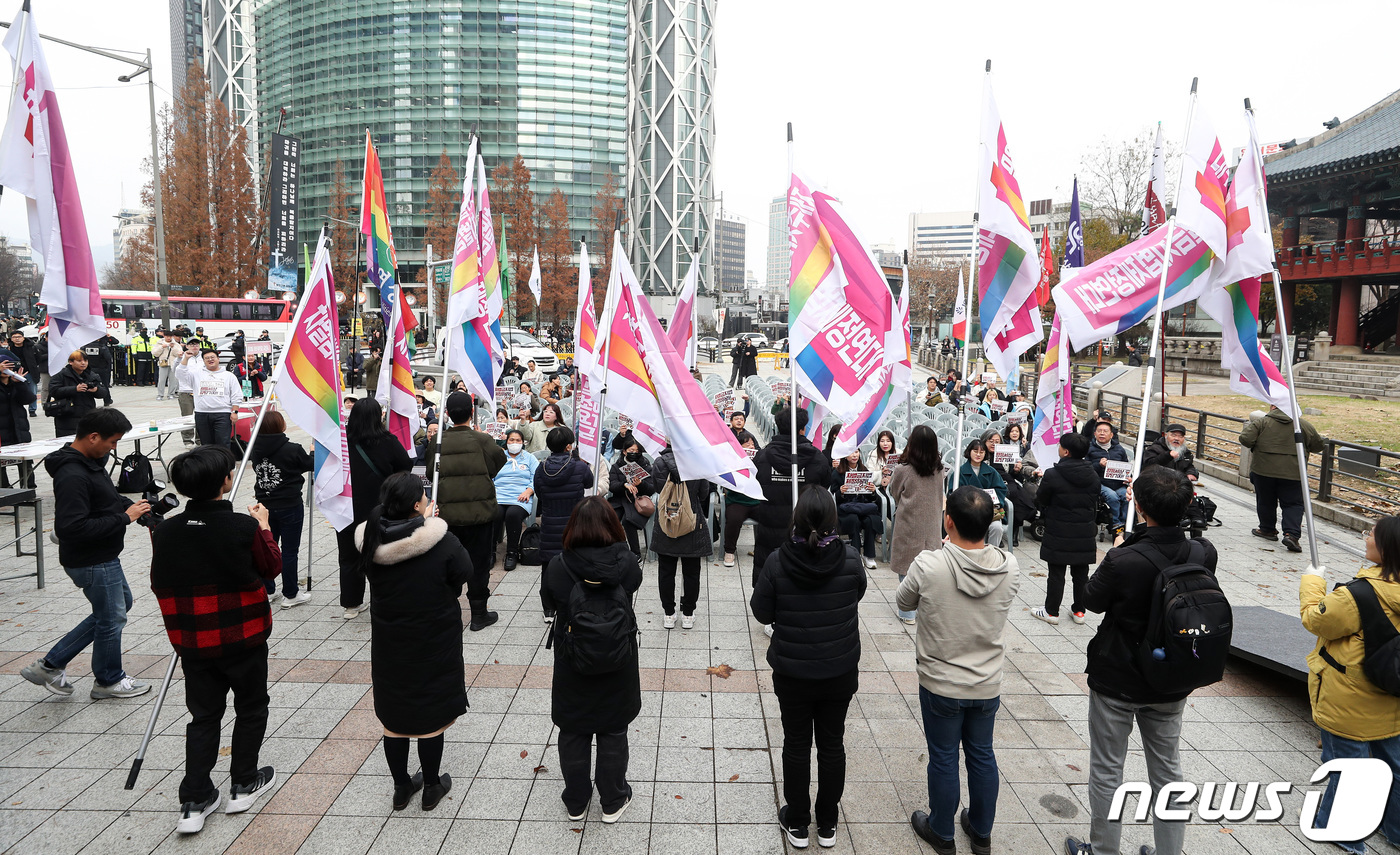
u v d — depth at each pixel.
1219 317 6.42
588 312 9.36
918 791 4.53
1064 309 6.49
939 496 6.86
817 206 6.36
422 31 83.62
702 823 4.21
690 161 95.88
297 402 6.33
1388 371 26.22
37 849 3.92
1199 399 24.58
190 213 43.44
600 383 6.82
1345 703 3.92
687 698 5.62
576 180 88.69
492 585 8.02
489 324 7.57
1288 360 5.54
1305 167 31.75
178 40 114.81
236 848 3.96
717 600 7.67
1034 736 5.14
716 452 6.36
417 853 3.94
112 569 5.23
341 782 4.54
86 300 5.71
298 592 7.59
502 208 48.62
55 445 9.62
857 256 6.38
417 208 83.94
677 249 95.50
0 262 101.31
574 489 6.88
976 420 14.13
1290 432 9.67
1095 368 29.94
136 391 24.86
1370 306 43.09
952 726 3.83
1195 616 3.35
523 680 5.83
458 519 6.47
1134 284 6.58
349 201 81.88
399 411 7.62
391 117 83.75
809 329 6.27
